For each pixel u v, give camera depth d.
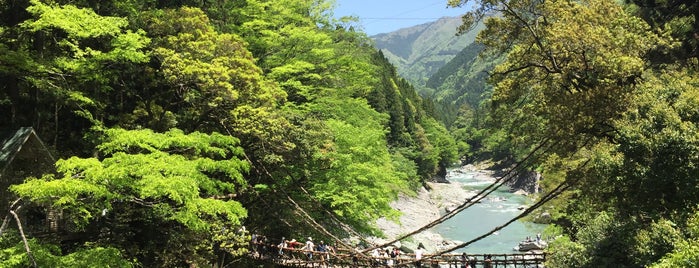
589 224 19.56
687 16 24.77
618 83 17.77
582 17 18.25
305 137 25.12
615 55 17.06
